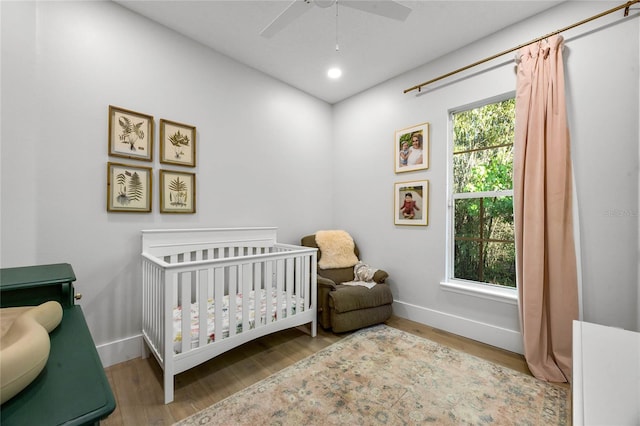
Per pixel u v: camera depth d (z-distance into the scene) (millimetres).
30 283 997
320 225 3666
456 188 2758
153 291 1906
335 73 2672
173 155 2365
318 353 2238
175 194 2377
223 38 2488
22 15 1743
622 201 1826
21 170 1739
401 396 1702
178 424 1473
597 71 1910
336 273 3123
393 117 3150
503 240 2463
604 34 1886
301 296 2557
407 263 3014
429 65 2832
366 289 2727
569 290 1922
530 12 2146
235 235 2721
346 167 3658
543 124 2016
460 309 2605
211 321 2059
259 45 2580
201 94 2557
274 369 2014
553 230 1956
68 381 577
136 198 2170
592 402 718
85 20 1970
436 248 2783
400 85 3084
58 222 1868
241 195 2850
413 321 2941
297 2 1468
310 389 1767
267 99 3082
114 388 1774
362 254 3455
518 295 2121
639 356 926
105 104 2049
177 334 1797
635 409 687
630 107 1802
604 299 1880
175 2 2076
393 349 2305
